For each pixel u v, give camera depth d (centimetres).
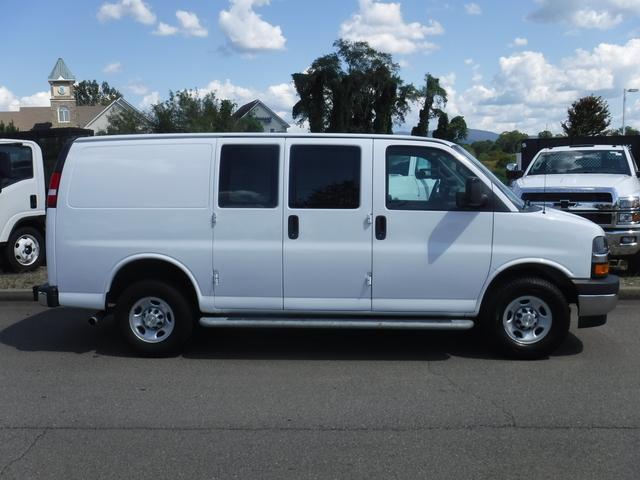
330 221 600
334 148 604
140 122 4828
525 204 630
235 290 612
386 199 599
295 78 6341
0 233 999
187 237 611
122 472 391
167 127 4772
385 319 610
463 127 6612
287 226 603
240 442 432
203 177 610
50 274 630
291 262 604
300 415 480
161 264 624
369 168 600
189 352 653
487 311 610
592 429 450
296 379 566
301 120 6588
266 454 414
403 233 598
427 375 574
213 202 607
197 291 616
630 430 448
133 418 477
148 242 614
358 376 573
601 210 949
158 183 613
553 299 598
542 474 384
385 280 602
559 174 1089
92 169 621
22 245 1039
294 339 701
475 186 577
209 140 612
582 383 548
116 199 617
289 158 604
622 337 695
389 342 686
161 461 405
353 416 478
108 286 623
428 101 6706
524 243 596
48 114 8312
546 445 425
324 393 529
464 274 599
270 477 382
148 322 631
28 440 438
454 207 598
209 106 4966
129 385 553
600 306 598
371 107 6438
